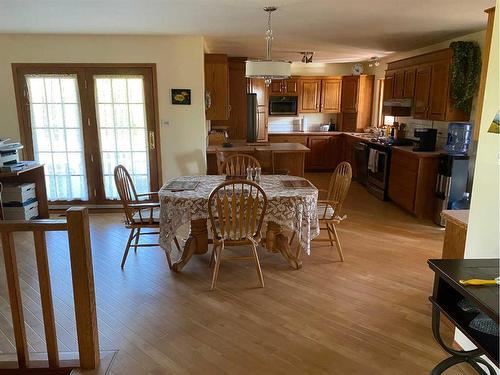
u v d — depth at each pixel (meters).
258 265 3.19
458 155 4.62
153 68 5.09
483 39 4.48
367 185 6.82
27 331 2.57
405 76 5.91
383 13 3.65
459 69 4.59
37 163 4.79
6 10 3.55
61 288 3.15
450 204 4.70
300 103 8.61
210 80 5.68
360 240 4.30
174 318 2.72
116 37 4.99
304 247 3.33
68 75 5.07
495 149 2.01
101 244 4.15
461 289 1.53
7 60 4.97
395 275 3.42
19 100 5.09
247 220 3.07
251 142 6.46
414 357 2.32
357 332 2.56
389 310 2.84
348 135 8.09
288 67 3.53
